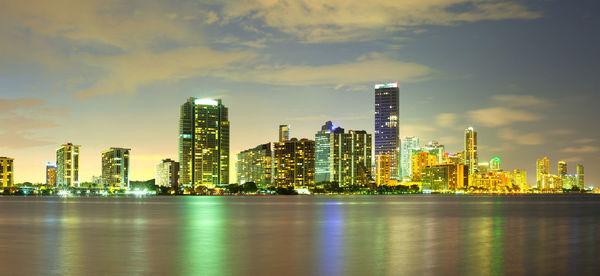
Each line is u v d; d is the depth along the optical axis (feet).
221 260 179.73
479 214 504.84
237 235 276.00
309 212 572.51
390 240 244.01
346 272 155.43
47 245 228.63
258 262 174.81
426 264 168.45
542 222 372.38
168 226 345.51
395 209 653.30
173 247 219.20
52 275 152.66
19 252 203.51
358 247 215.31
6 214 536.01
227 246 223.10
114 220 422.41
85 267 165.68
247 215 507.30
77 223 382.01
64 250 209.36
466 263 169.89
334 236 266.57
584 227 322.55
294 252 200.64
